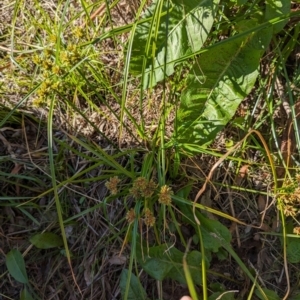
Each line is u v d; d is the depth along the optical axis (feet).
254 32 0.78
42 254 0.87
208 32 0.78
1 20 0.94
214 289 0.84
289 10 0.78
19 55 0.92
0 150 0.89
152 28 0.73
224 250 0.85
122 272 0.83
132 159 0.83
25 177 0.85
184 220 0.85
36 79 0.91
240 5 0.79
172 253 0.82
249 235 0.87
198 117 0.82
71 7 0.93
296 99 0.88
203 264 0.70
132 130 0.90
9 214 0.88
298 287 0.85
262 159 0.89
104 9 0.88
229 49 0.79
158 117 0.90
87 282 0.86
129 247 0.85
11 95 0.91
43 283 0.86
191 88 0.82
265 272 0.86
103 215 0.87
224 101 0.82
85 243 0.87
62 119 0.90
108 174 0.87
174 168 0.84
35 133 0.90
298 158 0.87
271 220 0.87
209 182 0.84
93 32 0.92
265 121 0.89
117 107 0.91
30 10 0.94
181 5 0.78
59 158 0.89
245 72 0.80
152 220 0.73
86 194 0.88
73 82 0.87
